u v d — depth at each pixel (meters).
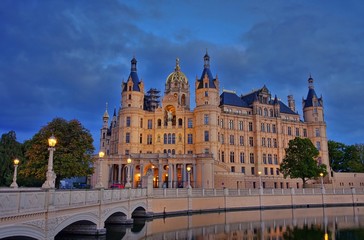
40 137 58.66
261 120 115.56
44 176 56.28
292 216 61.53
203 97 101.38
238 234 41.72
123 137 99.88
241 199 73.19
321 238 39.75
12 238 20.47
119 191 39.09
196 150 99.06
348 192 89.12
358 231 44.91
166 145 102.50
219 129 102.88
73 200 25.81
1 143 78.62
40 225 20.67
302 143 95.50
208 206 67.25
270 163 114.25
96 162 87.62
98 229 32.06
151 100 124.44
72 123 60.12
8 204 17.33
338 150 133.62
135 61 106.38
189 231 42.72
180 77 123.19
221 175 91.25
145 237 37.25
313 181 113.56
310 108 125.00
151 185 56.97
